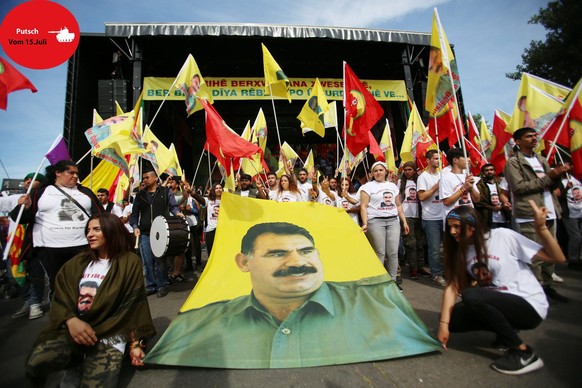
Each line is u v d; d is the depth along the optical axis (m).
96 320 2.22
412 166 5.96
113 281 2.31
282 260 3.22
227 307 2.80
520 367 2.27
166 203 5.01
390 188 4.64
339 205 6.07
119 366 2.19
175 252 4.54
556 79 9.84
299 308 2.84
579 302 3.80
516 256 2.53
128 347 2.53
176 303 4.40
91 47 12.10
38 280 4.01
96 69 12.70
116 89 11.45
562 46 9.38
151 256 5.00
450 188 4.46
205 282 2.97
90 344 2.14
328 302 2.90
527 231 3.88
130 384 2.25
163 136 14.88
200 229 7.57
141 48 11.66
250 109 17.36
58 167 3.71
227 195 3.67
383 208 4.55
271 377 2.30
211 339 2.56
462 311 2.67
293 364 2.41
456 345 2.77
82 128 11.71
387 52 13.88
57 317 2.16
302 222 3.62
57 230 3.59
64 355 2.09
